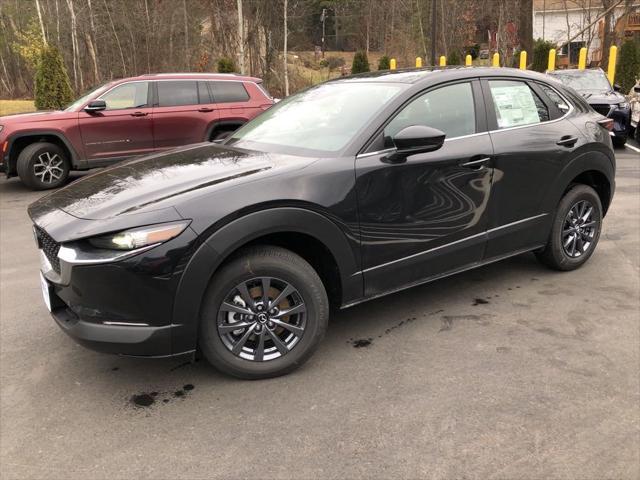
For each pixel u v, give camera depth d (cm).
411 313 394
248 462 245
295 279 302
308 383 307
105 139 911
